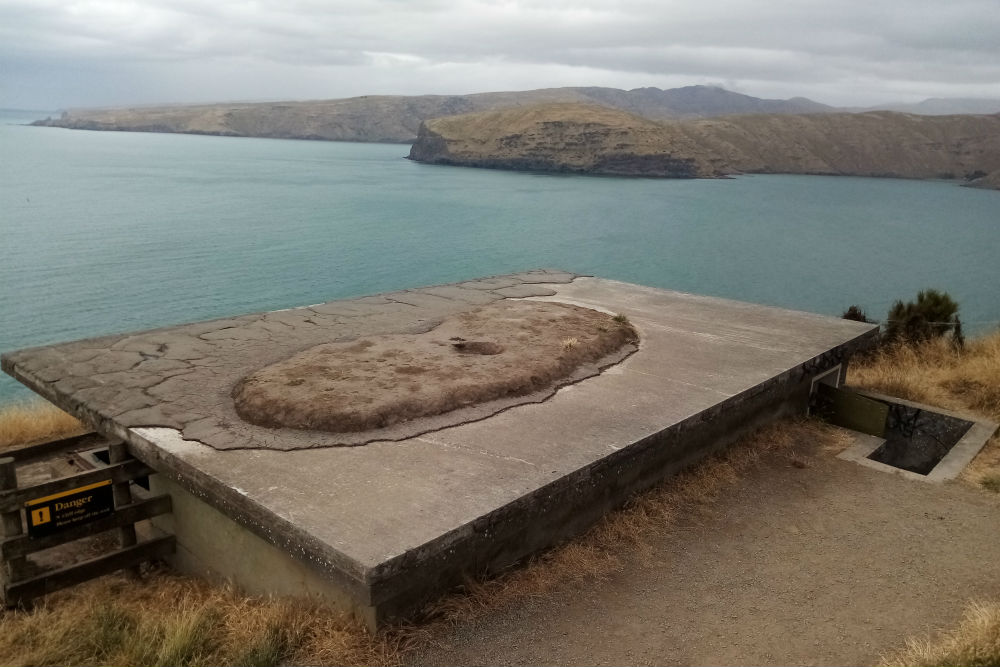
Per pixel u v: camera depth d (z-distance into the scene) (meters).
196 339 7.10
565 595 4.29
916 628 4.07
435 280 35.78
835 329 8.35
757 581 4.51
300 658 3.69
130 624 4.16
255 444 4.84
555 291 9.84
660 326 8.22
